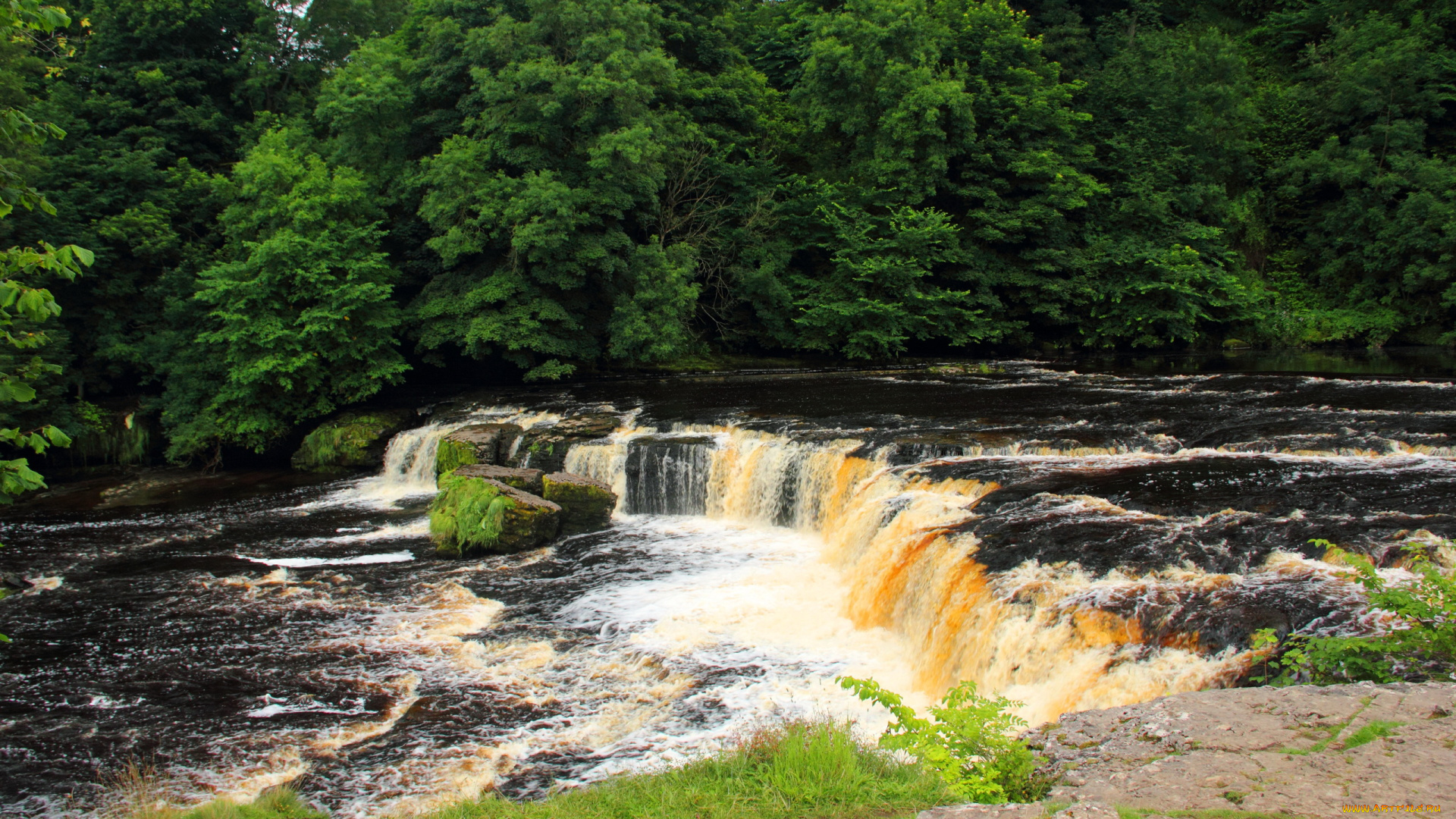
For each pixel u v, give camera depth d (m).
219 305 29.88
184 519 22.53
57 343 29.09
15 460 7.07
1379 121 42.72
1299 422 20.23
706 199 40.38
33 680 12.70
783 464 20.30
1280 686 6.90
